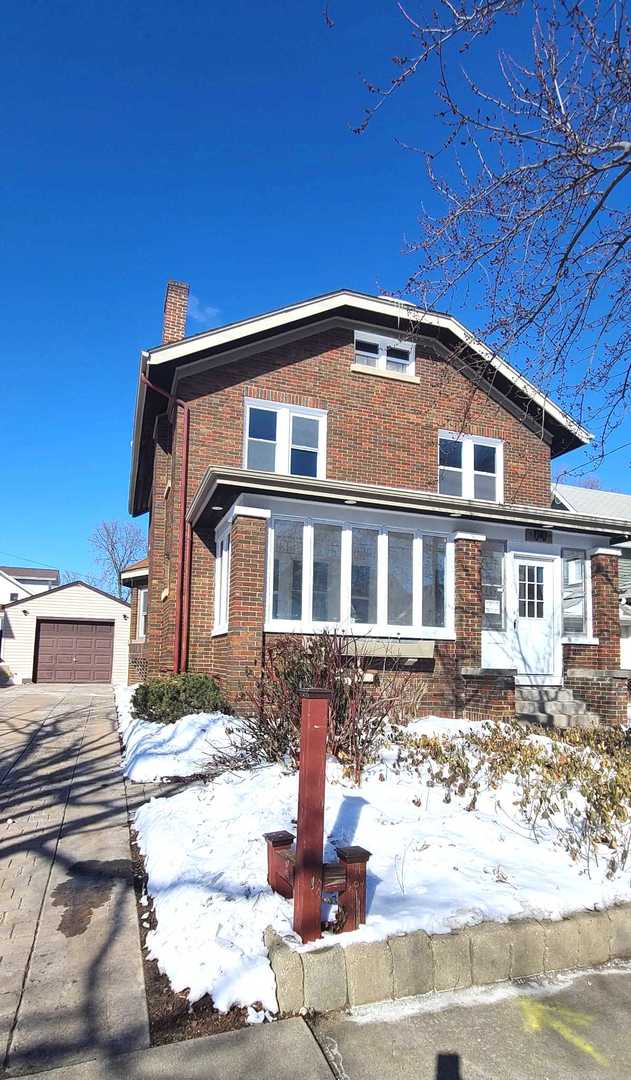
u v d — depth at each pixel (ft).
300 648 21.95
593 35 18.04
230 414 39.40
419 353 44.88
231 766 21.74
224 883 12.81
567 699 36.60
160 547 47.06
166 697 30.99
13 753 27.71
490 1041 9.55
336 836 14.80
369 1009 10.19
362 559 34.45
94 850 16.78
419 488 43.11
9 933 12.47
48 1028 9.66
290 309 40.32
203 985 10.28
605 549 39.68
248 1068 8.86
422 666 34.65
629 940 12.12
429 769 19.04
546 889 12.75
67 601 77.92
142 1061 8.98
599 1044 9.55
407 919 11.21
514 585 37.86
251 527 31.45
